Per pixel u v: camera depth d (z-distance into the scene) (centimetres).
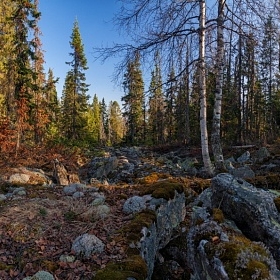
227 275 305
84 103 3062
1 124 1675
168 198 527
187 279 443
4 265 355
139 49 888
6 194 667
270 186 717
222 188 458
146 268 350
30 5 1883
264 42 892
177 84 934
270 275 302
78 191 654
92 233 429
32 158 1519
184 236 516
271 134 2245
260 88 3050
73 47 3006
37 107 2094
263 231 386
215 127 915
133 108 3294
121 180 1120
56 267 352
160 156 1919
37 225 455
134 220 450
